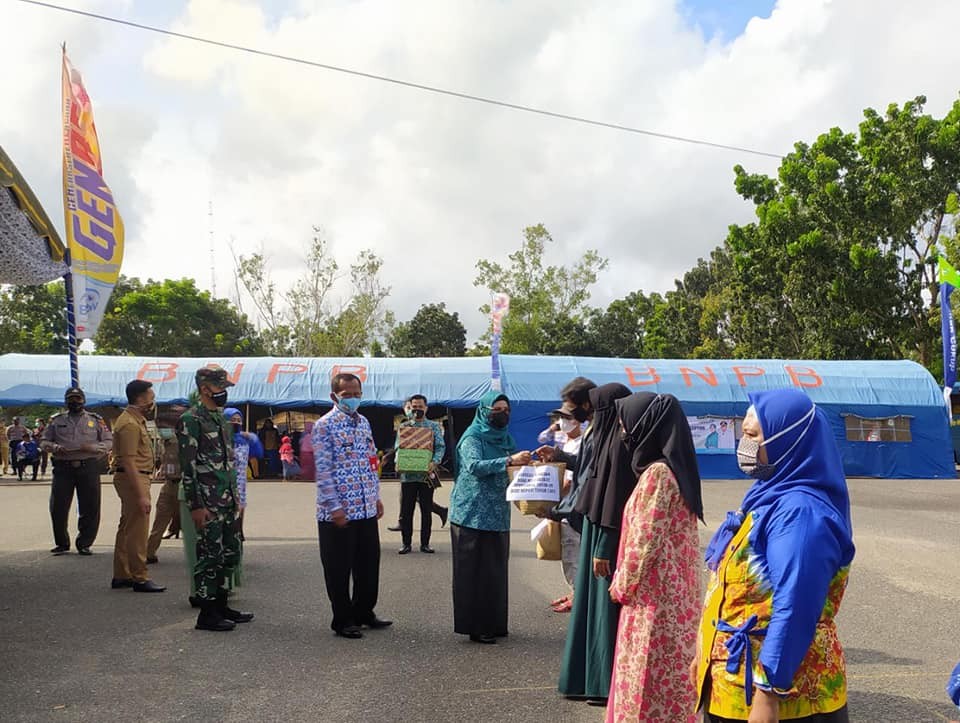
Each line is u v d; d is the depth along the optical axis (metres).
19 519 15.23
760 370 27.47
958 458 31.06
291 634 7.14
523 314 59.47
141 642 6.84
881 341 36.81
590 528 5.49
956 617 7.76
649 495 4.12
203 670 6.12
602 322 72.50
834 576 2.97
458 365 27.44
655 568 4.12
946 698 5.55
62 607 8.03
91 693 5.61
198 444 7.23
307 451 26.03
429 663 6.33
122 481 8.79
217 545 7.25
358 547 7.28
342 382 7.24
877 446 26.27
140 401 9.02
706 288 72.62
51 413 46.81
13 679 5.89
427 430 11.53
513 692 5.67
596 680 5.38
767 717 2.77
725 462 26.03
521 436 25.98
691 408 26.11
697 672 3.16
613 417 5.20
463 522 6.89
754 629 2.95
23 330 52.44
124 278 58.41
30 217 9.20
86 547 11.12
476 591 6.87
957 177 34.06
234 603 8.30
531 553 11.27
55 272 10.70
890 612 7.95
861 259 34.03
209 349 59.25
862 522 14.76
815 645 2.94
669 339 62.62
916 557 10.93
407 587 9.13
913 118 34.78
